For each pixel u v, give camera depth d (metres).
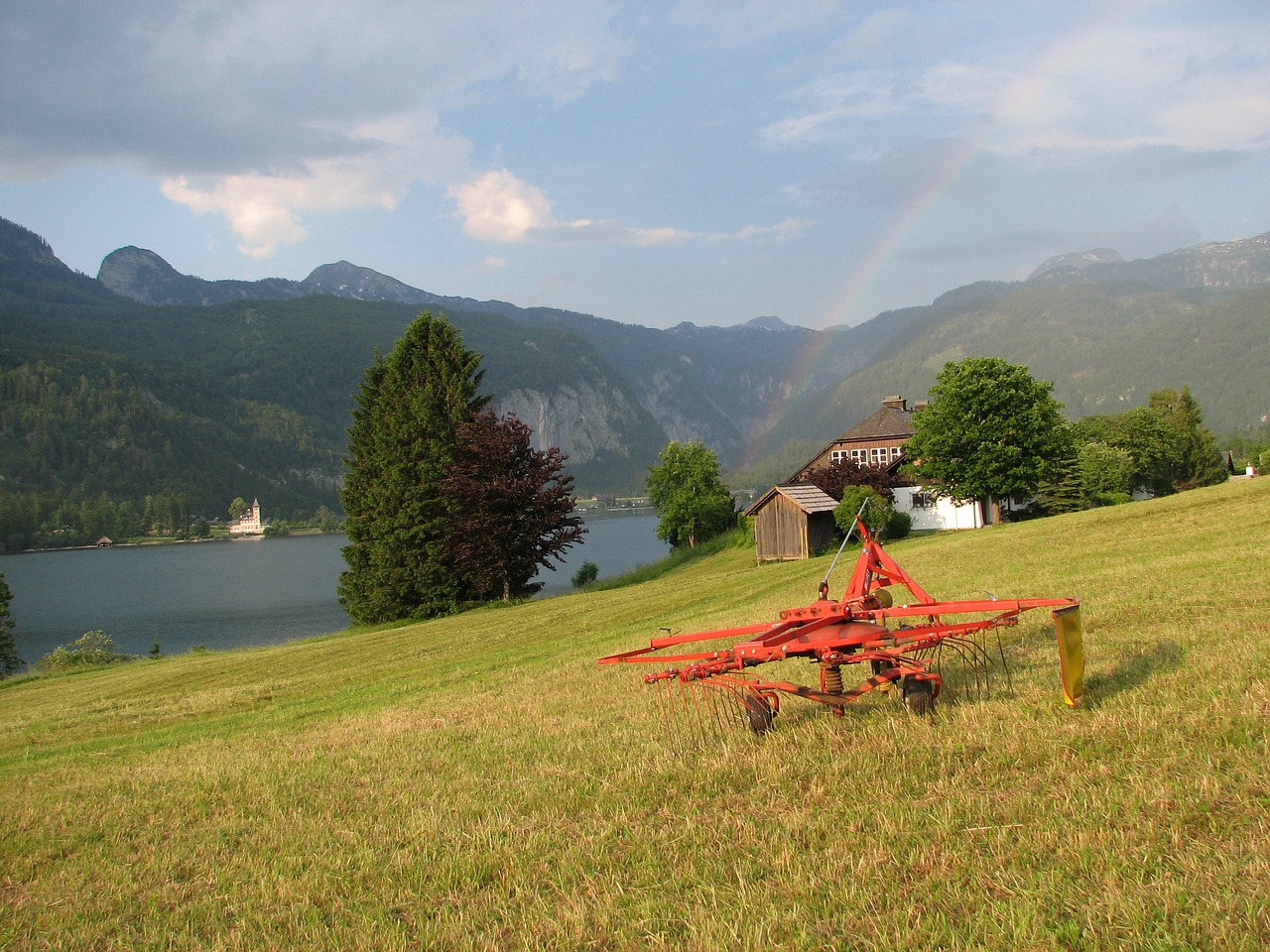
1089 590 16.92
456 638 32.94
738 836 7.25
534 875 7.14
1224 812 6.27
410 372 58.34
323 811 9.91
